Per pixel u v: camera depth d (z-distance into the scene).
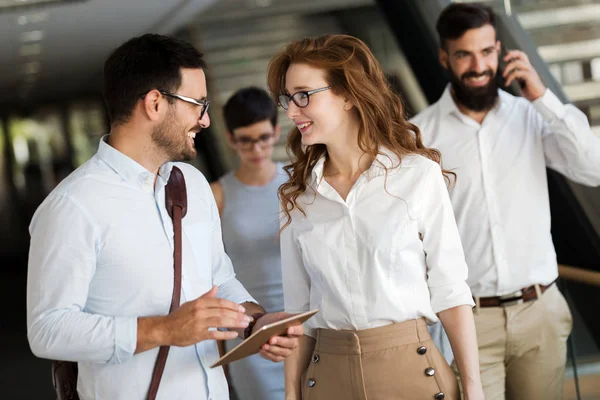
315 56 2.63
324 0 12.26
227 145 11.04
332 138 2.70
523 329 3.63
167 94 2.43
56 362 2.66
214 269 2.79
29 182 19.50
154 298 2.44
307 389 2.75
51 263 2.32
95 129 19.52
